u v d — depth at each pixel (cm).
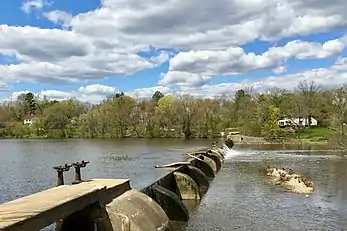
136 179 4069
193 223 2255
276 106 12769
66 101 15712
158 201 2280
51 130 14388
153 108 14050
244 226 2206
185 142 11125
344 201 2878
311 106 13212
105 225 1524
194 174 3538
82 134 14100
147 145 10031
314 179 4009
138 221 1659
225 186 3553
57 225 1541
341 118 8656
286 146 9338
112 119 13812
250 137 11150
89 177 4400
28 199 1298
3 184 4231
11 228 990
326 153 7325
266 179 3988
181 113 13062
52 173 5019
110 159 6581
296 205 2742
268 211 2564
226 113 13738
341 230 2142
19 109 17812
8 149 9138
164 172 4281
